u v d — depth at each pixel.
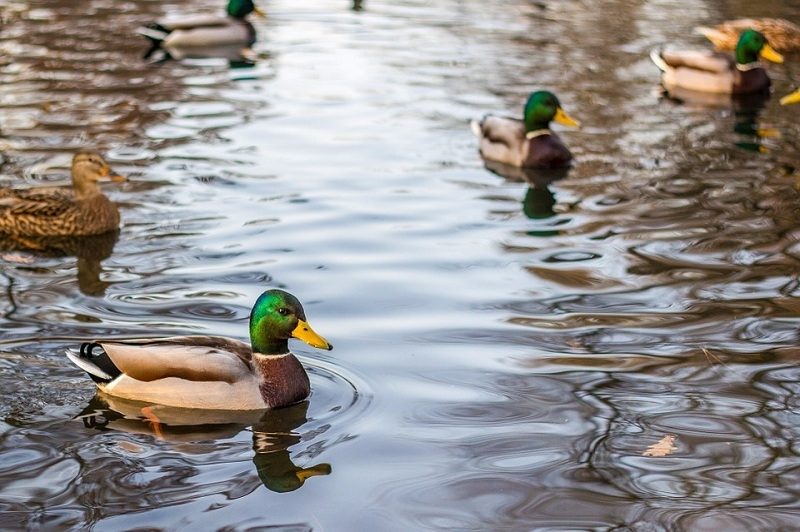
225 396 9.52
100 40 25.80
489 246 13.73
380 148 17.97
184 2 30.77
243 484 8.41
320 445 9.03
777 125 19.83
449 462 8.77
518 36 26.52
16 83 21.50
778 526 7.88
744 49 22.39
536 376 10.28
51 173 16.22
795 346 10.86
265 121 19.33
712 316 11.60
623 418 9.49
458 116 19.89
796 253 13.37
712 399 9.84
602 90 22.02
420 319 11.54
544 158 17.23
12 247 13.80
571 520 7.96
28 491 8.26
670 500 8.23
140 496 8.21
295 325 9.64
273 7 30.45
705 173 16.83
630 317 11.60
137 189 15.69
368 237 13.95
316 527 7.85
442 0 31.34
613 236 14.11
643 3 30.70
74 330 11.00
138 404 9.64
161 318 11.33
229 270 12.75
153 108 20.03
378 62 23.91
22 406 9.52
